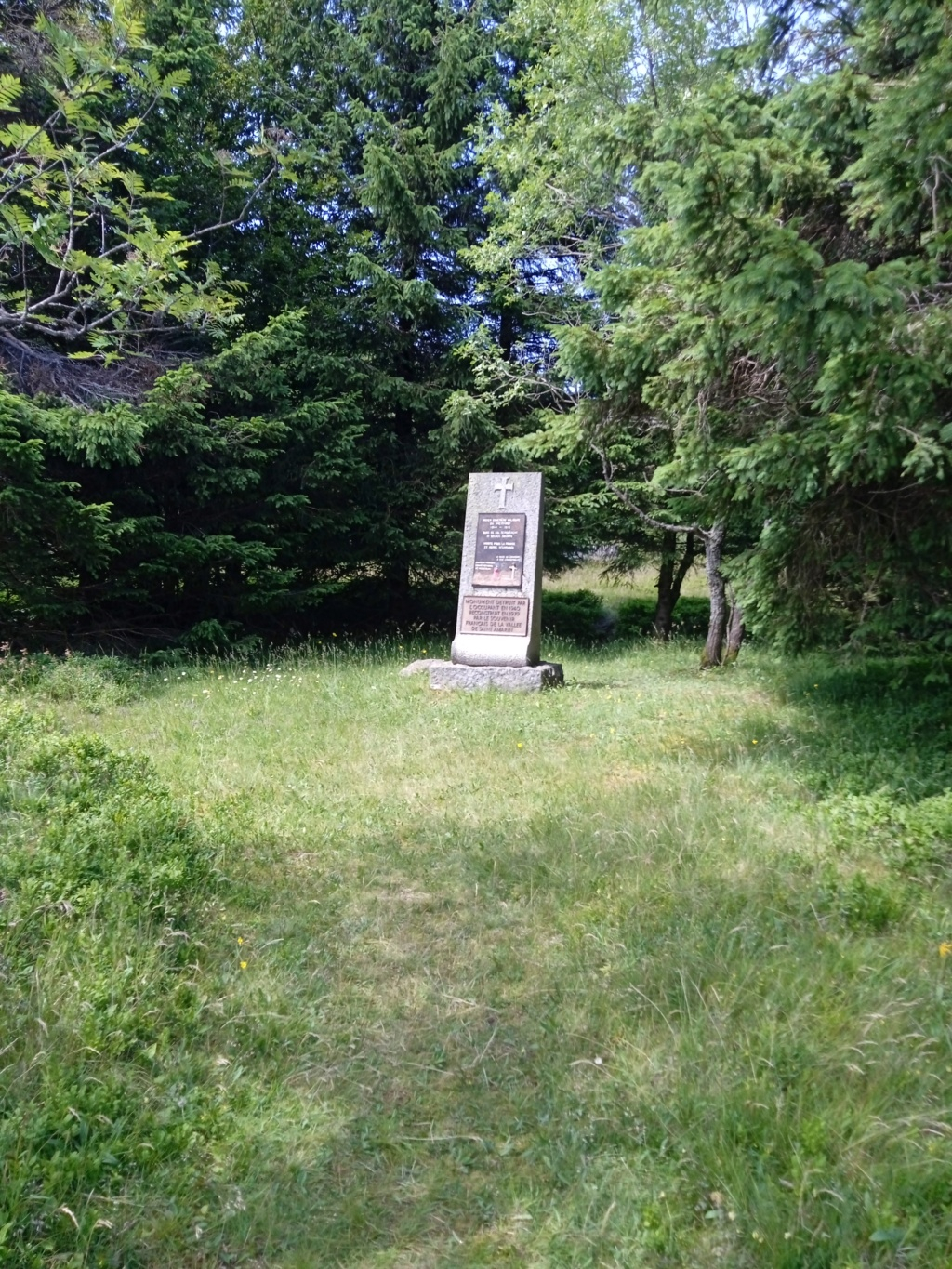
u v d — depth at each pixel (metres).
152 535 13.13
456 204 17.84
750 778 6.68
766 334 5.54
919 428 5.54
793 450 5.98
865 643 8.46
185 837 5.06
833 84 6.72
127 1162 2.81
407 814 6.11
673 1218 2.64
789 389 6.57
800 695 10.03
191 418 13.26
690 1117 3.01
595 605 21.33
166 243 4.36
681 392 7.30
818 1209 2.59
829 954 3.92
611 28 13.95
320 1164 2.93
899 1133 2.87
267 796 6.45
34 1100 2.91
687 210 5.65
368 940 4.39
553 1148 2.97
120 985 3.46
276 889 4.88
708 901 4.48
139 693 10.56
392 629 18.69
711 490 7.48
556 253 16.52
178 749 7.85
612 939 4.23
